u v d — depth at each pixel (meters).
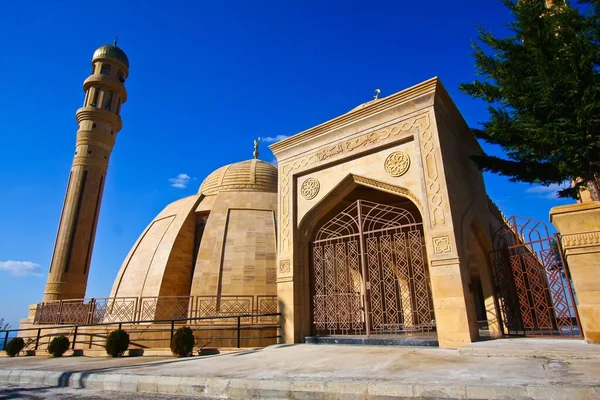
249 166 23.00
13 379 7.37
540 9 8.96
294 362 6.97
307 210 11.69
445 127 10.21
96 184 24.03
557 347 6.45
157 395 5.41
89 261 22.95
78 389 6.14
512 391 3.97
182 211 20.83
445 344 8.06
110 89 26.11
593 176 8.89
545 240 8.45
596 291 6.63
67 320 17.08
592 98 8.12
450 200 8.98
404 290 14.28
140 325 15.37
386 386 4.45
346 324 10.55
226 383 5.27
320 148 11.86
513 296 10.23
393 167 10.17
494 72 9.73
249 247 18.28
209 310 15.75
